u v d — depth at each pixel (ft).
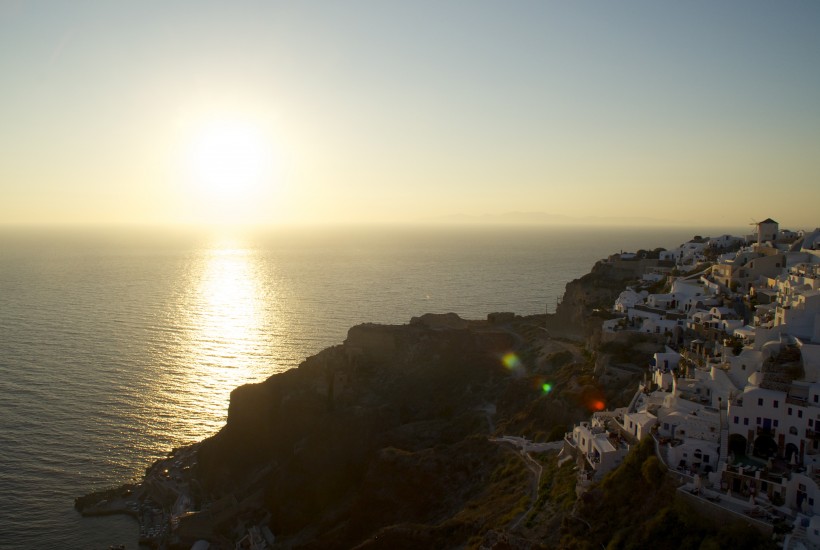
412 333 504.02
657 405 251.39
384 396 455.63
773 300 332.80
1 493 403.13
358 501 330.34
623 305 425.69
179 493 410.52
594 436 240.94
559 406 323.16
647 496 200.34
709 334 324.19
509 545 215.10
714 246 545.85
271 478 409.49
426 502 305.12
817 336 235.61
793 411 205.36
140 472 434.71
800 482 179.73
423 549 249.96
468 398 428.97
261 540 363.76
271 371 613.93
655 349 342.85
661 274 498.69
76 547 361.10
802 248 412.98
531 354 462.19
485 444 317.42
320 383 463.42
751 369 238.89
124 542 366.84
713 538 174.60
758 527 170.60
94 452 453.99
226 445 447.42
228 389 564.71
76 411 513.04
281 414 448.24
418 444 375.25
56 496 406.00
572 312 491.72
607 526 201.26
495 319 568.00
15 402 526.57
